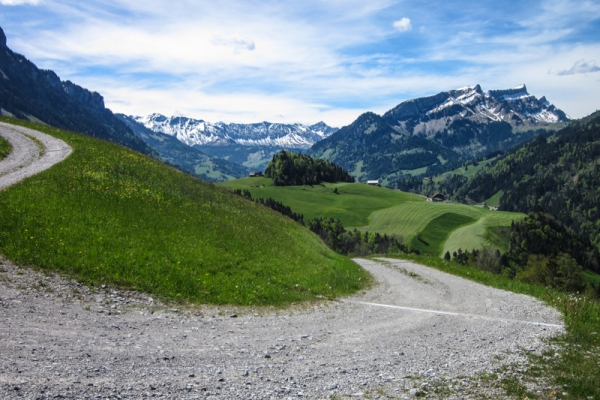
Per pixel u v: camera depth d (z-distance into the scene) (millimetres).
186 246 21156
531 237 160250
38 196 21422
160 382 8414
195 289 16562
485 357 11906
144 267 17062
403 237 169750
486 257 111938
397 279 28453
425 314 17500
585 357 12266
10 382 7422
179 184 36656
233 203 40500
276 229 36438
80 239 17719
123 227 20688
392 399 8688
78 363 8797
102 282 15195
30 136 44781
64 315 11969
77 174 28172
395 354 11797
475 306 19609
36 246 16031
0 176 26625
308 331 13781
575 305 18562
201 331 12555
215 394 8164
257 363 10227
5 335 9680
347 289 22656
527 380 10273
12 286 13188
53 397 7152
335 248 129750
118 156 38844
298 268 24656
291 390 8742
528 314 18125
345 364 10695
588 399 9281
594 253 163750
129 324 12227
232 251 23219
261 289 18484
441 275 31094
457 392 9297
